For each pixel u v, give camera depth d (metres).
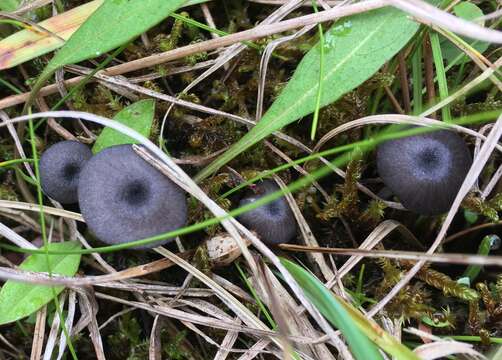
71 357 0.29
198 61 0.31
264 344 0.28
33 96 0.29
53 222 0.30
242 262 0.29
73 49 0.28
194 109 0.31
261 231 0.28
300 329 0.28
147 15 0.28
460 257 0.26
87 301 0.28
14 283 0.28
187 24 0.31
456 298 0.29
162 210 0.27
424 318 0.28
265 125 0.28
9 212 0.30
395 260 0.29
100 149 0.29
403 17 0.28
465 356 0.27
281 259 0.27
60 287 0.28
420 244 0.30
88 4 0.30
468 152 0.28
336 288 0.29
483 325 0.28
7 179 0.31
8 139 0.31
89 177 0.27
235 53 0.30
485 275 0.30
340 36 0.28
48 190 0.28
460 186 0.28
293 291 0.27
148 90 0.30
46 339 0.29
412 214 0.30
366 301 0.29
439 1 0.29
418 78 0.29
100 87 0.30
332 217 0.30
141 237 0.27
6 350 0.29
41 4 0.30
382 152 0.28
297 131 0.31
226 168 0.30
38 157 0.31
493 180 0.29
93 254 0.30
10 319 0.28
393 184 0.28
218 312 0.28
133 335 0.29
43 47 0.29
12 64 0.29
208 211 0.29
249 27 0.32
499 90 0.30
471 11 0.29
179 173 0.27
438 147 0.27
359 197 0.30
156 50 0.31
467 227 0.30
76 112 0.27
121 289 0.29
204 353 0.29
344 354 0.26
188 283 0.29
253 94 0.31
